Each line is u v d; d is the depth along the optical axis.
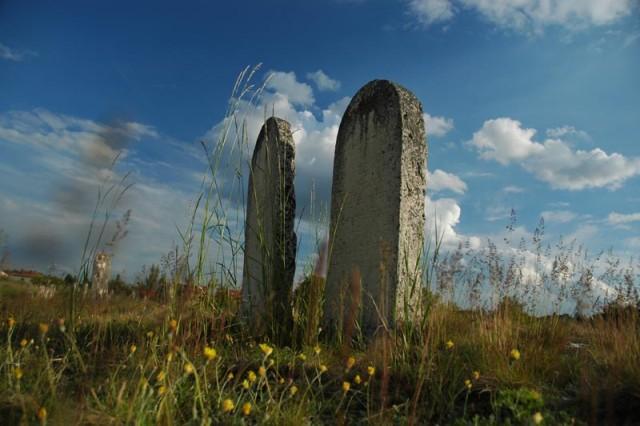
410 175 4.91
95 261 3.34
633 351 3.48
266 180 6.23
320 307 4.57
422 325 4.21
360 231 5.08
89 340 4.15
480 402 3.04
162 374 2.46
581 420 2.68
